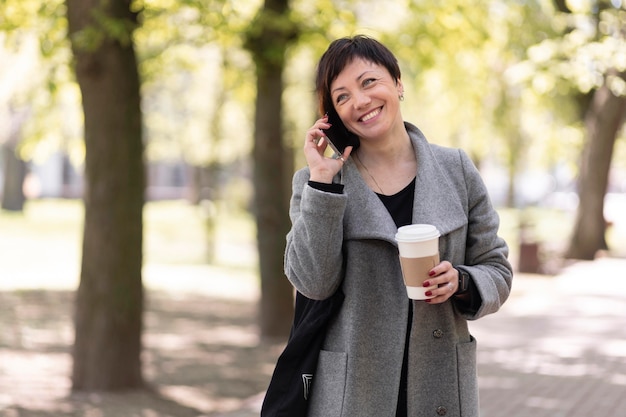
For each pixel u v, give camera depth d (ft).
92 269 26.48
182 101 76.69
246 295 57.16
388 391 8.36
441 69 44.16
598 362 30.53
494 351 33.14
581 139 76.84
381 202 8.51
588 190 72.08
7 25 29.50
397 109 8.68
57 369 31.76
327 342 8.54
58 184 160.86
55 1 28.32
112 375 26.84
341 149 8.65
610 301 48.24
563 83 42.80
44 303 50.21
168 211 130.00
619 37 39.50
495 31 42.86
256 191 38.32
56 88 30.78
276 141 37.93
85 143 26.21
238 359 34.76
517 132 74.54
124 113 26.05
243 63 39.70
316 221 8.09
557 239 97.60
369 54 8.56
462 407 8.48
